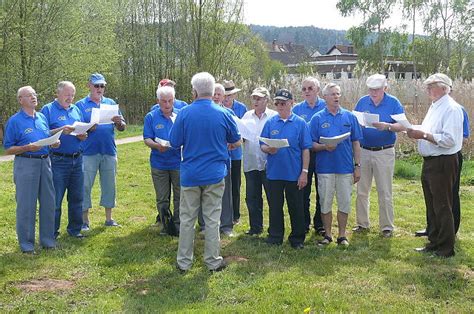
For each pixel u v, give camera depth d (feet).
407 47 124.67
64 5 67.92
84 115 22.21
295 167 19.07
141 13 112.06
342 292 15.06
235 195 23.58
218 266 17.08
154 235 21.29
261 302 14.30
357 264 17.60
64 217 24.21
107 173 22.70
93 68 73.15
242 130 21.11
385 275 16.56
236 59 113.50
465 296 14.87
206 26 108.58
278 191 19.47
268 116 21.65
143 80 114.52
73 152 20.24
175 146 16.74
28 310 13.96
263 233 21.79
